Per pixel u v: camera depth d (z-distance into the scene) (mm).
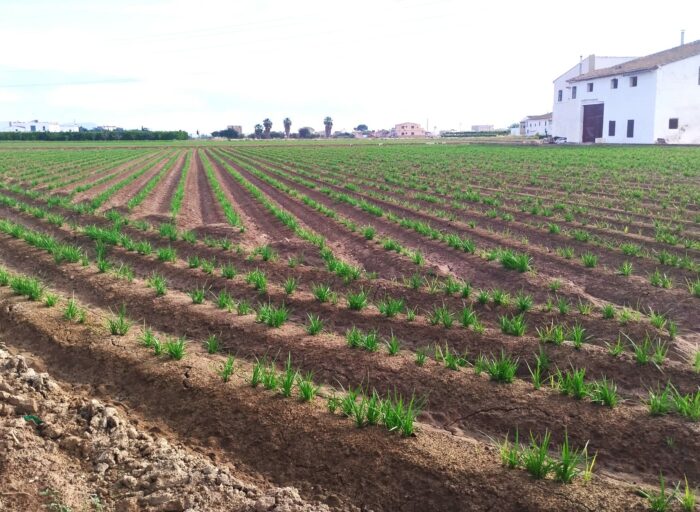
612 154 49469
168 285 12961
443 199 24781
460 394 7496
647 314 10867
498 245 16141
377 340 9492
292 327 9836
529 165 40844
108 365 8336
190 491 5336
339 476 5746
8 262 14859
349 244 16938
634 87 68000
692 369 7922
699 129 66375
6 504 5016
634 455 6215
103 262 13305
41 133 125688
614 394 7105
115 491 5391
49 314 10203
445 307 10906
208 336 9633
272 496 5309
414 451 5918
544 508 5031
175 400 7328
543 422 6820
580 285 12656
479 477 5473
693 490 5586
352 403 6570
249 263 14359
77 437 6203
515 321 9562
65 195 28625
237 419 6789
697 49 65500
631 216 19906
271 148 86000
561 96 84562
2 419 6520
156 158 60250
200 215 23328
